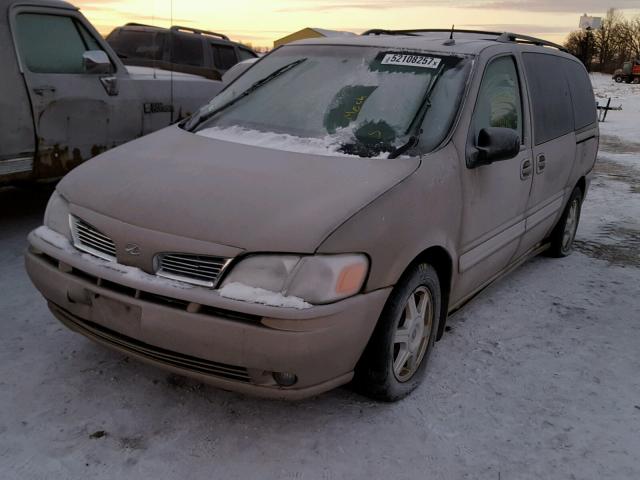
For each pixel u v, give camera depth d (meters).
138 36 9.68
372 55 3.69
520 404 3.13
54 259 2.85
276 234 2.44
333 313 2.43
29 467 2.44
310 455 2.62
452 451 2.73
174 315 2.44
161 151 3.18
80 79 5.12
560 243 5.41
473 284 3.69
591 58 82.38
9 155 4.69
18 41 4.70
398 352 2.97
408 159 3.01
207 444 2.64
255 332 2.36
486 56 3.67
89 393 2.93
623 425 3.02
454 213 3.14
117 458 2.52
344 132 3.24
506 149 3.30
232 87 3.95
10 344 3.31
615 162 11.91
